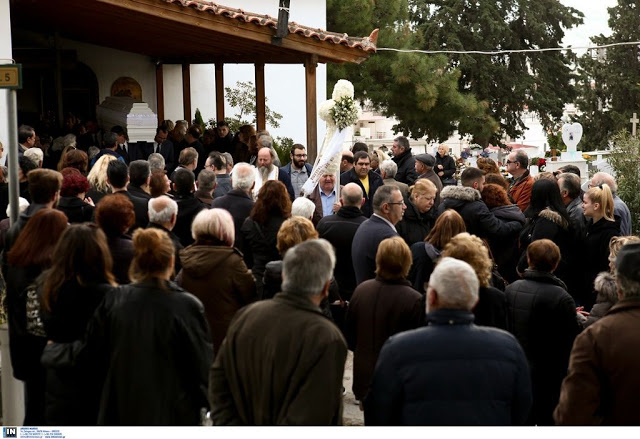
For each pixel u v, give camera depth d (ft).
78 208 22.48
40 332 16.79
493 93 139.23
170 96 72.64
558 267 25.89
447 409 12.78
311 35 46.03
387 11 96.78
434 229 21.53
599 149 169.48
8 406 19.94
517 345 13.23
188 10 43.06
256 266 22.57
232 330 13.88
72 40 68.54
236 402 13.74
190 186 23.98
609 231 26.23
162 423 14.94
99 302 15.61
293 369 13.21
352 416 23.17
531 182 34.04
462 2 138.51
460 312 13.15
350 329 20.01
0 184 27.32
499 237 26.20
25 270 16.93
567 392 13.85
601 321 13.97
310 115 47.60
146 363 14.85
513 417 13.25
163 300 15.03
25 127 36.45
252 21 44.62
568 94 151.53
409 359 12.94
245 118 75.15
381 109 105.29
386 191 22.70
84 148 55.01
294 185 34.58
